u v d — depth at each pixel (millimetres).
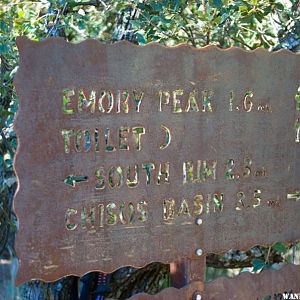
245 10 2744
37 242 1831
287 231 2215
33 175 1807
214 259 2973
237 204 2113
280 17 2906
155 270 3057
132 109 1920
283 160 2170
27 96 1777
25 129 1784
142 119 1937
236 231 2121
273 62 2113
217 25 2848
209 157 2045
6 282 3467
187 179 2021
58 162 1834
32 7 2797
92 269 1913
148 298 2035
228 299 2146
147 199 1971
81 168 1867
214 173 2061
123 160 1923
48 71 1796
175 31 2812
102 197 1907
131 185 1945
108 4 2900
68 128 1838
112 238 1934
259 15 2744
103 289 2773
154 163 1967
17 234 1803
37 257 1835
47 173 1823
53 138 1821
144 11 2729
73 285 2887
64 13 2879
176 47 1962
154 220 1988
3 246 2918
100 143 1888
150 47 1924
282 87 2139
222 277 2139
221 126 2053
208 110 2029
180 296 2074
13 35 2604
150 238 1987
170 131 1980
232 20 2811
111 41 3008
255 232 2154
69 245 1875
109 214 1923
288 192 2195
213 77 2025
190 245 2051
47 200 1832
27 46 1764
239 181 2105
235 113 2070
